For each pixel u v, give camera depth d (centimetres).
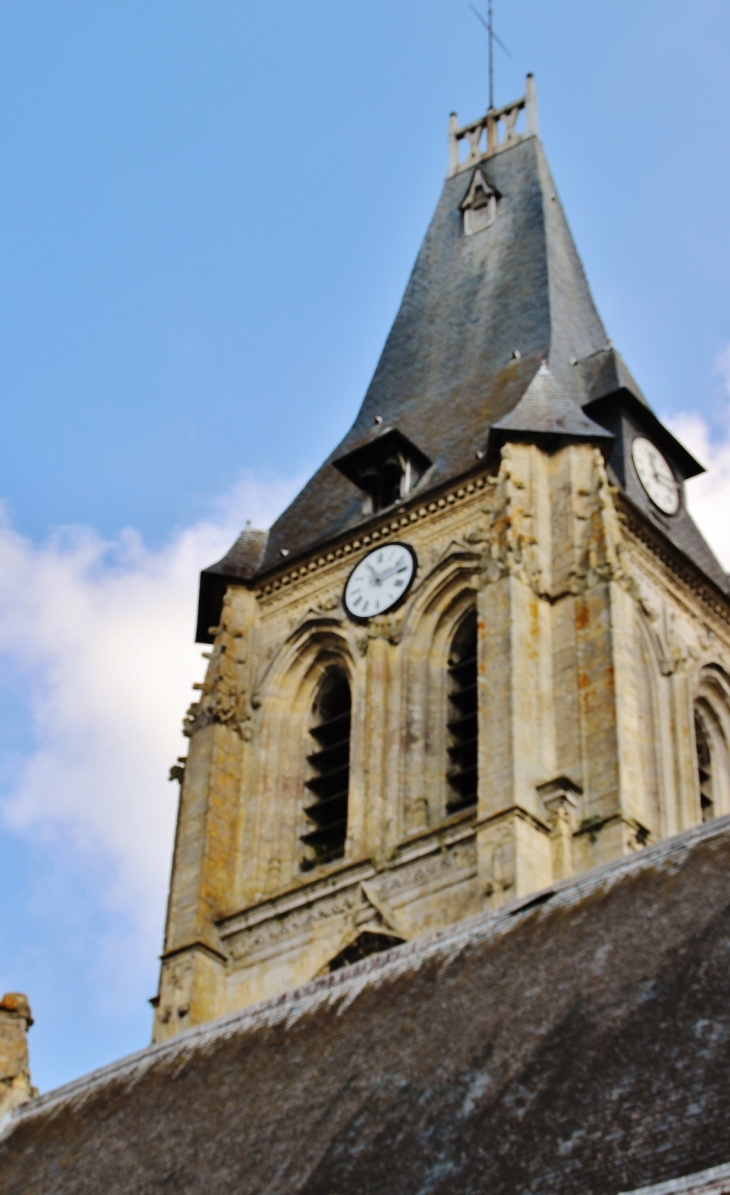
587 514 7281
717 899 4278
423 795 7100
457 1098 4153
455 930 4859
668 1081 3788
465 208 9225
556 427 7500
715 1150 3562
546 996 4322
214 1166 4516
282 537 8250
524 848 6419
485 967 4609
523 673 6856
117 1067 5334
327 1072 4609
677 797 7175
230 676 7806
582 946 4425
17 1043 5572
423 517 7688
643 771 7088
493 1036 4297
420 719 7294
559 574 7188
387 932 6625
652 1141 3659
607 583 7050
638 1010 4053
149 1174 4659
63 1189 4831
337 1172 4153
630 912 4438
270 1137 4484
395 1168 4041
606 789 6600
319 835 7381
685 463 8212
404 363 8744
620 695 6800
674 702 7388
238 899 7288
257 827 7475
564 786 6581
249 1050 4975
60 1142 5100
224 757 7594
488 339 8531
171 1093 5009
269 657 7869
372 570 7719
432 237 9250
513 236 8944
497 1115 4000
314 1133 4372
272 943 6981
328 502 8288
